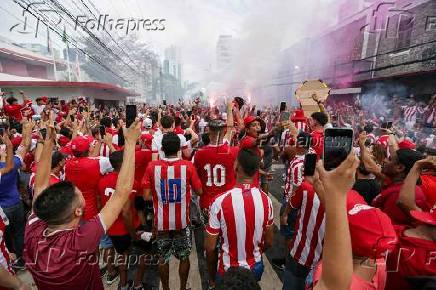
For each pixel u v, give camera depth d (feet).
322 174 3.22
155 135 15.19
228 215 7.71
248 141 11.98
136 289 11.50
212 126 11.43
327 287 3.14
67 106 34.68
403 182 8.71
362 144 11.48
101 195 11.06
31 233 5.59
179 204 10.59
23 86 64.69
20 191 15.29
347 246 3.05
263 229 7.92
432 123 39.60
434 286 5.34
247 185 7.99
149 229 14.97
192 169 10.54
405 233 6.17
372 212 4.42
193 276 12.76
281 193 23.25
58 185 5.58
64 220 5.35
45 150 7.03
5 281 5.99
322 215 7.88
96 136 17.21
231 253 7.93
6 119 25.18
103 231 5.50
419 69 48.16
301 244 8.51
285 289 9.26
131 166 5.94
